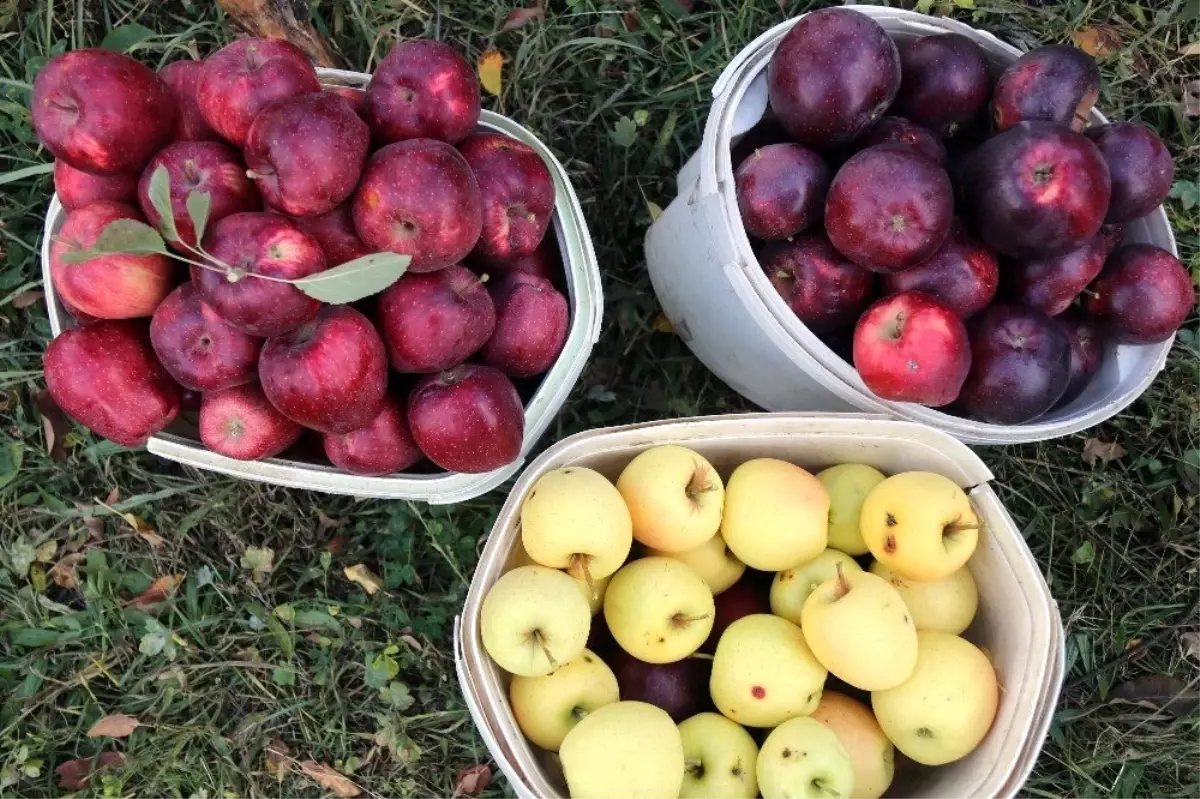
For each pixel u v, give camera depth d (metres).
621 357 2.02
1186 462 2.05
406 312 1.25
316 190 1.14
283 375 1.18
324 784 1.81
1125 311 1.57
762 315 1.48
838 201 1.38
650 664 1.50
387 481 1.45
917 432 1.46
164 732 1.81
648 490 1.39
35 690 1.80
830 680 1.57
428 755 1.84
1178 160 2.14
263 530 1.91
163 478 1.88
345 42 1.98
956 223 1.47
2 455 1.84
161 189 1.07
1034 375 1.46
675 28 2.05
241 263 1.12
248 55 1.20
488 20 2.01
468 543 1.89
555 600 1.30
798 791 1.28
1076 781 1.92
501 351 1.41
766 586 1.62
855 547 1.54
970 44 1.56
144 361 1.30
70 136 1.17
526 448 1.52
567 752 1.29
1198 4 2.12
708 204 1.53
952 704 1.37
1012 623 1.46
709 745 1.39
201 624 1.85
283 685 1.85
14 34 1.88
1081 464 2.09
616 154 2.04
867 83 1.41
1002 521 1.44
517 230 1.40
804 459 1.58
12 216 1.88
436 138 1.30
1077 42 2.13
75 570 1.86
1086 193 1.36
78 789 1.77
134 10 1.92
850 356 1.64
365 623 1.88
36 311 1.89
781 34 1.62
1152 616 2.01
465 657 1.33
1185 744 1.91
